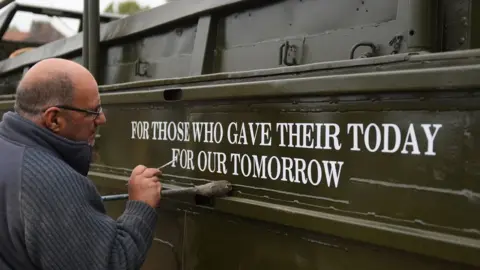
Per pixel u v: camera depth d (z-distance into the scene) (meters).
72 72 1.65
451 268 1.61
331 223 1.89
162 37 3.85
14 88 6.45
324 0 2.66
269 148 2.16
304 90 1.97
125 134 3.04
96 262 1.53
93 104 1.69
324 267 1.99
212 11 3.30
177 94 2.60
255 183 2.22
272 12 2.97
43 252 1.49
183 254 2.69
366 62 1.82
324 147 1.95
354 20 2.51
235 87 2.25
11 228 1.53
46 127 1.64
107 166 3.21
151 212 1.82
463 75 1.53
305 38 2.74
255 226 2.28
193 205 2.60
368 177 1.81
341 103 1.89
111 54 4.41
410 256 1.72
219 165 2.39
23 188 1.51
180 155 2.61
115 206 3.17
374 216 1.79
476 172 1.54
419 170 1.67
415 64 1.69
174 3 3.66
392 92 1.73
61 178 1.53
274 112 2.13
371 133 1.80
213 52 3.34
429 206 1.65
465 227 1.57
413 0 2.05
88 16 4.14
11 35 7.35
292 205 2.06
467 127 1.56
